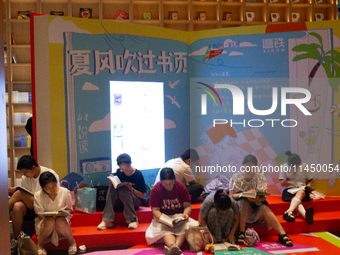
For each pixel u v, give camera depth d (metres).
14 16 5.87
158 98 4.45
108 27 4.12
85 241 3.31
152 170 4.44
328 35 4.26
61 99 3.90
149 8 6.26
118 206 3.67
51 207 3.15
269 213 3.36
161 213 3.27
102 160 4.12
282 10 6.60
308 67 4.30
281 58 4.33
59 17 3.88
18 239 2.91
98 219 3.65
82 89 4.00
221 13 6.24
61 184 3.82
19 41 5.89
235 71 4.44
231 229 3.33
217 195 3.15
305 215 3.57
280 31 4.32
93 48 4.05
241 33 4.41
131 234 3.39
